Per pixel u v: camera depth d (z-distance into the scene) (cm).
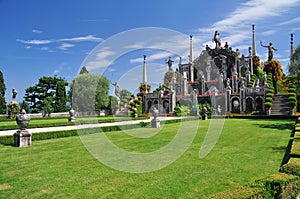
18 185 663
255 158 945
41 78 5344
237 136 1556
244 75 5641
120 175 746
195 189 624
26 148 1199
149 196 583
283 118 3241
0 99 5116
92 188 638
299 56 3397
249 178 706
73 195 593
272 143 1280
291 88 3806
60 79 5500
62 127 2011
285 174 513
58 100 5266
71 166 851
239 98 4016
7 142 1370
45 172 780
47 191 619
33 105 5356
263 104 3847
